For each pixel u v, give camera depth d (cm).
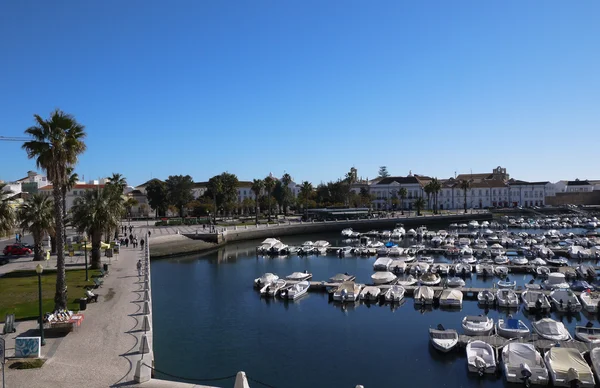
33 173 16738
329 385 2905
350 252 8625
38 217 6012
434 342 3350
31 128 3294
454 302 4600
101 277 4866
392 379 2972
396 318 4309
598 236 10512
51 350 2652
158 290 5622
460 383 2883
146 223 13312
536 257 7694
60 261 3428
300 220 14425
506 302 4538
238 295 5328
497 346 3186
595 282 5706
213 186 15462
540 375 2745
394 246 8738
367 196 19800
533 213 18462
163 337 3834
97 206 5431
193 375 3058
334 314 4484
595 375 2753
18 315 3378
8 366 2380
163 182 15838
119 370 2350
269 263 7806
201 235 9894
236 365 3238
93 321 3253
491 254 8062
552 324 3456
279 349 3541
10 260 6191
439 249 8619
